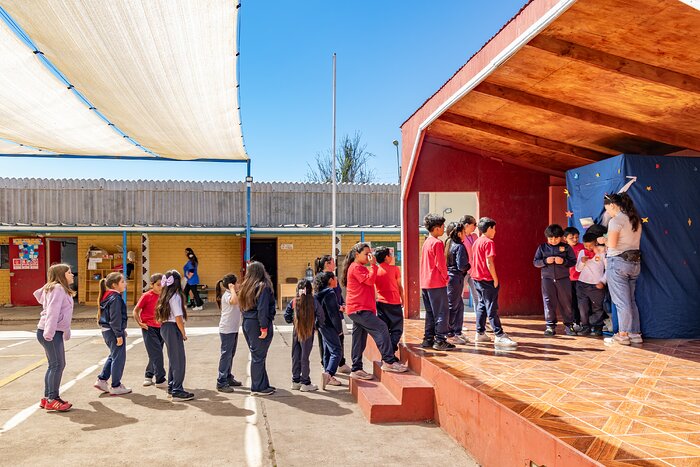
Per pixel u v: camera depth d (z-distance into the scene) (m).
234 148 14.30
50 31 6.71
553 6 4.57
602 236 7.28
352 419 5.91
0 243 18.50
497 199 9.80
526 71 6.22
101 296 7.11
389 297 6.98
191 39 7.17
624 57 5.42
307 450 4.98
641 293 6.99
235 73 8.51
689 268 7.06
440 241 6.72
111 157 15.52
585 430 3.64
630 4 4.46
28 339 12.29
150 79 8.64
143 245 18.33
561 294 7.55
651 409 4.12
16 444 5.20
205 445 5.14
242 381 7.89
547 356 6.14
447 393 5.36
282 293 17.78
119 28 6.73
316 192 19.25
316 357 9.85
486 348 6.73
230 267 19.23
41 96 9.38
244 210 18.94
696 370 5.39
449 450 4.95
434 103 8.11
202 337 12.33
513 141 8.82
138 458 4.83
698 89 5.54
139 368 8.84
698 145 7.22
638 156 7.11
